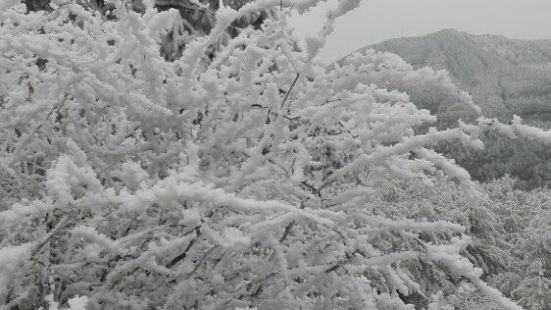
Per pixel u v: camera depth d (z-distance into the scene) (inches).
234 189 59.2
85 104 65.4
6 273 33.9
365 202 63.4
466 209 925.2
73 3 66.0
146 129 63.7
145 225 59.1
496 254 972.6
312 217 40.2
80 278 60.2
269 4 58.3
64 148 65.9
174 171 47.7
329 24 53.5
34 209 37.3
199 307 58.6
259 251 67.4
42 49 57.4
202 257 54.1
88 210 52.7
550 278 930.1
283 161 66.5
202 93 64.1
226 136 63.6
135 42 58.8
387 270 61.2
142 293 59.2
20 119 59.4
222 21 59.4
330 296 62.9
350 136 64.3
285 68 68.7
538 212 984.3
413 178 62.4
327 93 62.2
